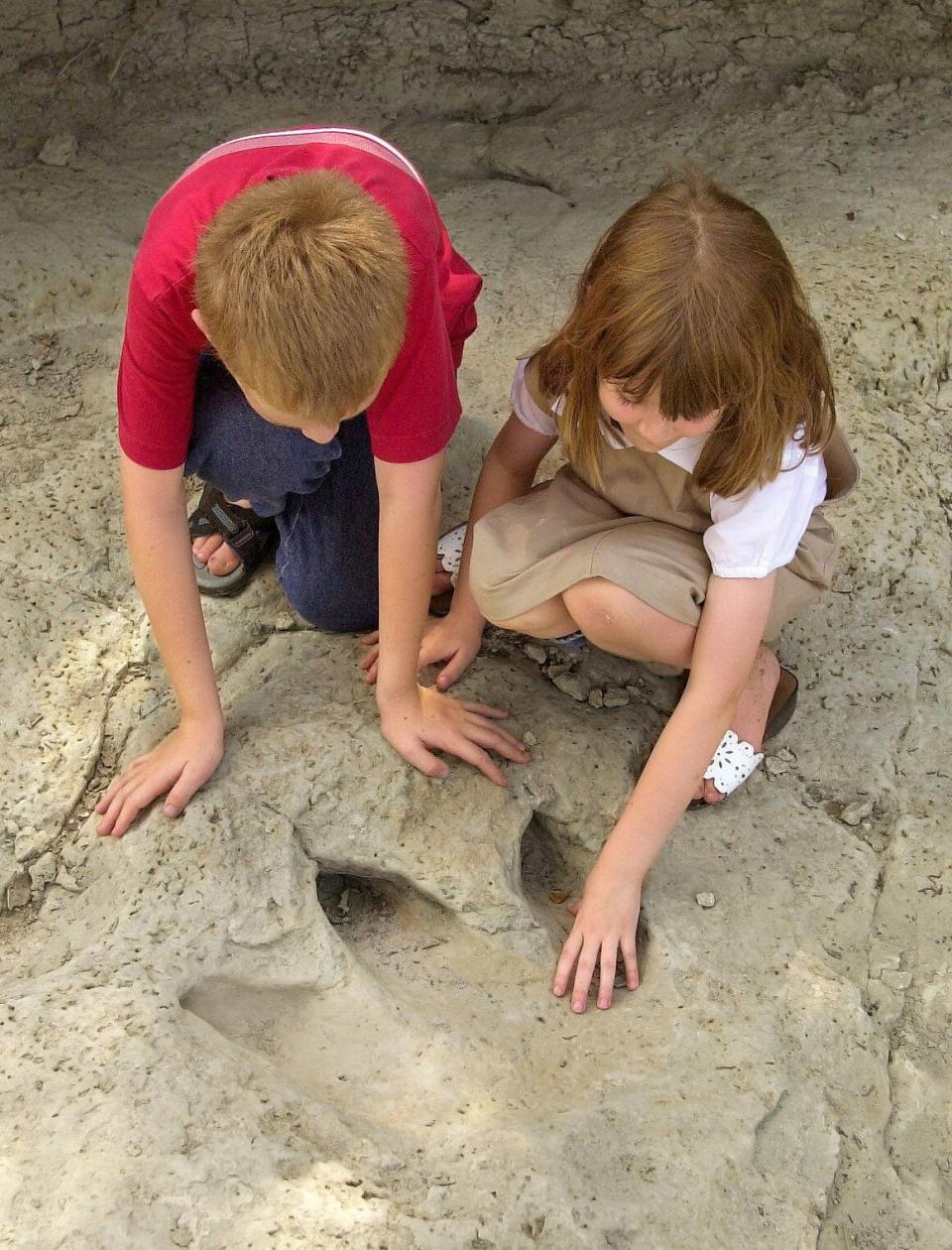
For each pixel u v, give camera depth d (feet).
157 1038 5.42
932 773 7.29
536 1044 5.87
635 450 6.43
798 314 5.81
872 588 8.00
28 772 6.93
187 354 5.65
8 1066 5.29
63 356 9.18
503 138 11.08
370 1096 5.63
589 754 6.86
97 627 7.62
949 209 10.01
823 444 6.23
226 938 5.93
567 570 6.48
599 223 10.14
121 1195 4.92
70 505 8.10
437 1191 5.14
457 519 8.20
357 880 6.70
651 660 6.87
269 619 7.73
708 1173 5.33
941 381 9.46
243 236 4.90
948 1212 5.63
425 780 6.56
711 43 11.39
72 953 6.03
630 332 5.42
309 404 5.01
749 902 6.47
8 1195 4.92
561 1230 5.05
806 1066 5.85
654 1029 5.88
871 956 6.42
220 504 7.75
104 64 11.30
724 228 5.52
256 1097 5.33
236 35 11.36
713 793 6.87
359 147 5.82
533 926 6.29
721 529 6.13
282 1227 4.91
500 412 8.74
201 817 6.23
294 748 6.55
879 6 11.21
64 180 10.41
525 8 11.43
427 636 7.27
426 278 5.54
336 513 6.94
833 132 10.74
